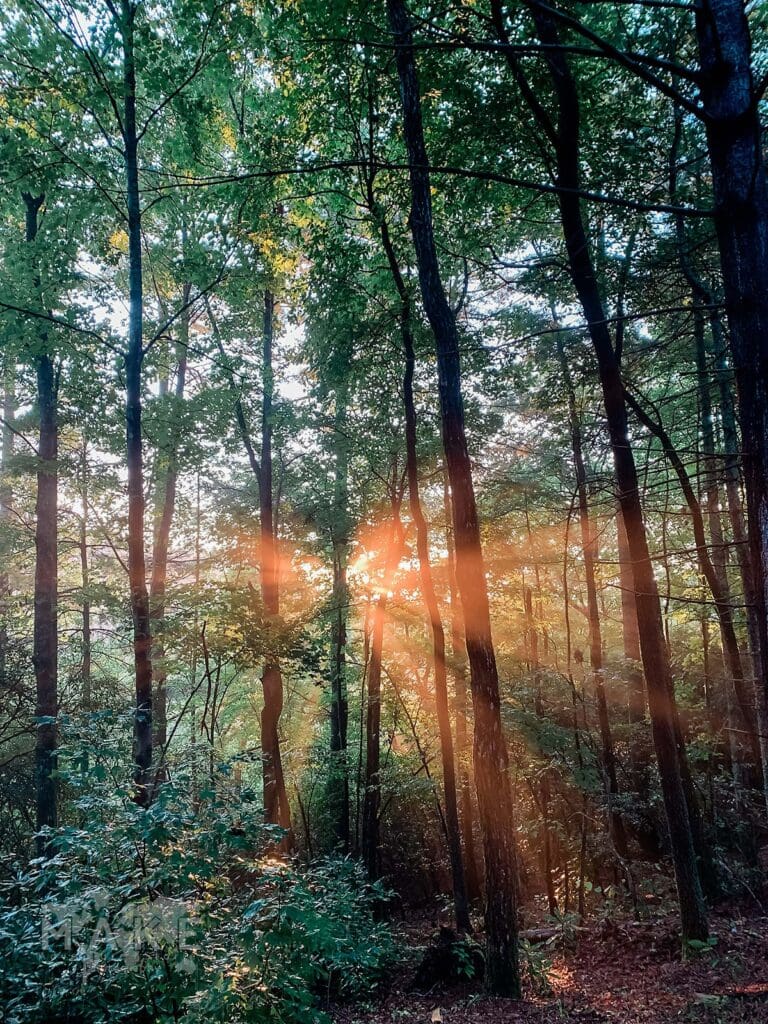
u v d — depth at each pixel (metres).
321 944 3.83
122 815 4.33
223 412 14.48
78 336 11.64
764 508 3.39
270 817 12.55
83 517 16.28
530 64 8.13
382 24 7.92
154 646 9.99
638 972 7.45
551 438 14.33
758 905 9.08
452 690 14.10
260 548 14.71
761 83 3.33
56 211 11.52
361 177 10.50
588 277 8.09
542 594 15.50
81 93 9.34
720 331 9.48
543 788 12.04
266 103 13.52
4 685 11.63
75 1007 4.25
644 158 8.88
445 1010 6.99
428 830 16.45
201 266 11.09
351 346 11.44
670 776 7.81
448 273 11.83
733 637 10.83
